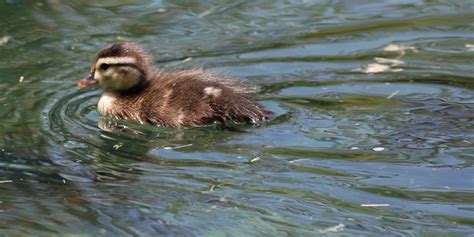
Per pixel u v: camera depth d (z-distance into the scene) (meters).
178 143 13.49
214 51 17.48
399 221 10.95
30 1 20.00
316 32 18.38
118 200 11.66
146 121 14.45
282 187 11.84
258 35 18.33
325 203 11.41
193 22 19.17
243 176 12.18
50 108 14.92
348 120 13.91
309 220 11.02
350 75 15.91
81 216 11.27
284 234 10.73
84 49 17.73
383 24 18.69
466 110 14.14
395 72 15.98
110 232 10.91
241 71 16.31
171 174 12.34
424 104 14.45
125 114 14.60
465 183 11.82
